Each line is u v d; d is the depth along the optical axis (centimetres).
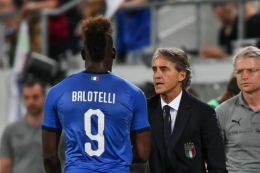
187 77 1758
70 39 3127
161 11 3222
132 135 1616
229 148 1877
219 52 2958
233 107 1883
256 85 1852
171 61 1736
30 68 2778
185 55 1753
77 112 1578
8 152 2427
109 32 1606
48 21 3098
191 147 1728
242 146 1853
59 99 1595
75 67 3061
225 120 1880
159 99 1772
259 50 1873
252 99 1866
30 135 2411
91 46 1597
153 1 3070
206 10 3103
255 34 2930
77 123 1577
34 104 2411
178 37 3180
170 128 1742
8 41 3241
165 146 1733
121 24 3058
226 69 2845
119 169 1565
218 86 2809
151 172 1748
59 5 3161
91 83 1591
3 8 3350
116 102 1580
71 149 1584
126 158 1579
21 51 2989
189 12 3188
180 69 1742
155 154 1742
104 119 1572
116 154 1571
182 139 1727
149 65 2869
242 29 2894
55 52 3108
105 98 1580
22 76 2862
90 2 3003
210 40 3097
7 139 2427
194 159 1728
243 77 1855
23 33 3016
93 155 1563
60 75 2809
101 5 2995
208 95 2802
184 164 1731
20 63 2967
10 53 3225
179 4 2934
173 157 1727
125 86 1596
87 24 1605
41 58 2831
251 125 1853
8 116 3058
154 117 1755
